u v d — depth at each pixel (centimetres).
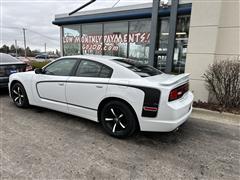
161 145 317
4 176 229
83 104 368
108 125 345
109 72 343
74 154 281
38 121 407
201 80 549
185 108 318
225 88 500
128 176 236
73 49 1147
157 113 294
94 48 1060
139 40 901
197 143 326
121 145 313
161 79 323
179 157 281
